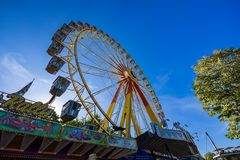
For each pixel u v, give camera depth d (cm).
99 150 2100
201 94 2258
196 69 2459
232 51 2238
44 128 1634
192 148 3133
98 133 2045
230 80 2091
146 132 2577
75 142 1836
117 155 2311
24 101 1758
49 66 2611
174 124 3042
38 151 1717
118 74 3316
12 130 1434
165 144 2689
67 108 2227
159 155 3048
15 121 1483
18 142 1588
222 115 2066
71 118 2233
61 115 2283
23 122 1524
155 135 2456
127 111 3034
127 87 3325
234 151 1706
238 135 1995
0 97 1638
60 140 1708
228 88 2083
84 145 1967
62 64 2702
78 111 2273
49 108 1912
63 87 2486
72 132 1819
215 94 2134
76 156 1981
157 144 2698
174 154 3188
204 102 2275
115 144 2152
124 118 2978
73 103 2233
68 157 1917
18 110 1697
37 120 1620
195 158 3152
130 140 2345
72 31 3002
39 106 1838
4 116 1435
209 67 2328
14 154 1573
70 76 2422
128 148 2261
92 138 1966
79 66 2481
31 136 1560
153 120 3350
